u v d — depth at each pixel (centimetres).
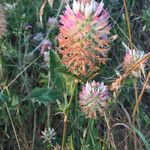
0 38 23
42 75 21
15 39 26
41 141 22
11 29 25
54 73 17
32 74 24
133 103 23
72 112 20
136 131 18
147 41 28
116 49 26
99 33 15
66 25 15
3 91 21
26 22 26
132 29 28
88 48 15
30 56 24
